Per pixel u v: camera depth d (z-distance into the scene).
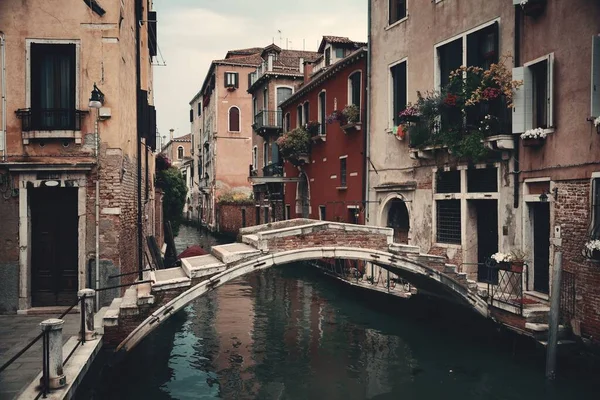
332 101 17.58
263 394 7.86
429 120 11.52
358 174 15.52
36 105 9.17
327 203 18.00
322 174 18.53
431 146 11.49
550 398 7.37
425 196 12.30
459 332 10.88
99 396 7.00
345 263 16.09
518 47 9.57
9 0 9.05
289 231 8.95
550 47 8.72
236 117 36.53
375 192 14.52
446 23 11.76
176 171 25.81
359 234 9.40
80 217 9.12
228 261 8.46
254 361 9.34
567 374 8.05
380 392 7.93
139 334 7.70
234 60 36.25
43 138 9.03
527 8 8.98
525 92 9.17
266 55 27.05
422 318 12.02
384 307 13.20
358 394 7.85
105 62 9.20
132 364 9.09
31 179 9.04
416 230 12.63
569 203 8.26
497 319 9.28
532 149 9.16
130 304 7.74
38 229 9.38
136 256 11.53
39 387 5.19
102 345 7.39
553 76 8.61
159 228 20.52
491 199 10.32
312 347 10.13
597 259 7.58
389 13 13.96
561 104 8.44
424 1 12.48
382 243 9.54
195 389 8.01
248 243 9.73
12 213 9.05
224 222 34.84
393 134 13.52
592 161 7.79
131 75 11.04
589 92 7.86
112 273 9.19
